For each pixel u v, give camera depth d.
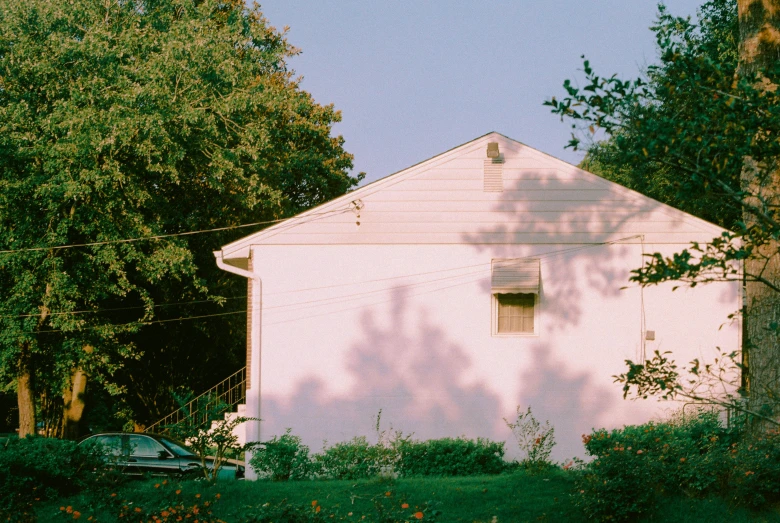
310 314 18.91
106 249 22.64
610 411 18.33
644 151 5.54
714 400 6.52
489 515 11.77
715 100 5.75
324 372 18.78
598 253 18.70
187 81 23.58
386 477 15.05
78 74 23.05
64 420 29.00
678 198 5.76
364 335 18.81
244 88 25.55
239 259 20.42
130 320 29.91
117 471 13.88
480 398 18.56
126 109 21.89
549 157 18.91
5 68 22.55
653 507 11.08
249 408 18.75
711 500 11.46
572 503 11.85
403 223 18.95
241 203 27.56
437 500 12.68
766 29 11.38
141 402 34.88
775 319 11.21
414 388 18.66
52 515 12.34
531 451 17.88
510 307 18.86
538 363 18.55
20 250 21.77
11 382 24.58
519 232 18.81
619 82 5.83
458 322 18.72
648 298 18.48
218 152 24.66
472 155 19.00
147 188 25.38
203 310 31.20
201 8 25.02
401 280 18.86
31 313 22.31
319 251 19.02
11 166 22.12
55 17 22.56
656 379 6.30
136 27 24.58
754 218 9.45
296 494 13.60
